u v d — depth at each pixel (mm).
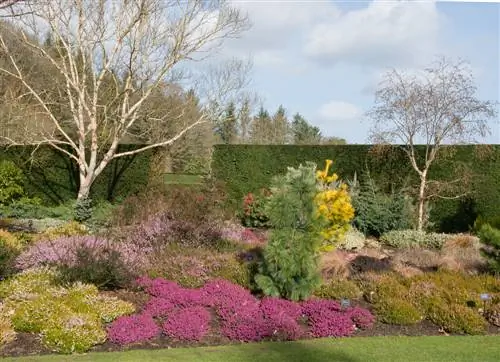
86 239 8703
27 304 6055
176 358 5074
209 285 7516
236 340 5930
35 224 13219
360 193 14844
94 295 6648
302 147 17594
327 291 7723
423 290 7684
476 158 14672
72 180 18016
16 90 17703
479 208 14648
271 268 7105
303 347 5598
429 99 13984
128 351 5352
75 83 15836
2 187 16422
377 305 7082
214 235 10492
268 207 7051
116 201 17969
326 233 8711
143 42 16172
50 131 17547
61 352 5281
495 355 5500
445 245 11867
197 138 27828
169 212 10648
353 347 5633
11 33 16344
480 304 7293
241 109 20234
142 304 6824
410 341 5973
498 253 8359
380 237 13492
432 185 14734
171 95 20500
